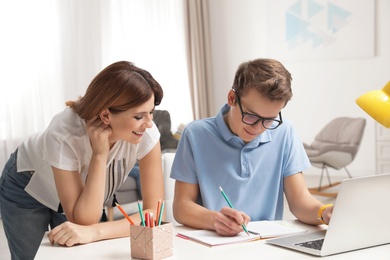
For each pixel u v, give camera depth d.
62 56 5.03
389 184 1.24
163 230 1.21
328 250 1.20
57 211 1.81
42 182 1.76
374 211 1.24
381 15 5.91
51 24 4.93
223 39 6.93
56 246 1.36
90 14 5.29
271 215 1.73
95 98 1.42
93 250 1.31
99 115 1.46
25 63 4.69
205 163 1.71
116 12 5.67
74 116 1.53
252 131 1.54
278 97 1.45
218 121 1.72
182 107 6.57
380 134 5.83
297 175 1.73
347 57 6.11
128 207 4.05
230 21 6.88
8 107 4.56
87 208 1.47
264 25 6.65
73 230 1.36
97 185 1.49
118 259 1.23
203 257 1.22
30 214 1.86
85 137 1.53
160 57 6.24
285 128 1.75
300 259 1.19
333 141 5.36
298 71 6.42
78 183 1.53
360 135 5.11
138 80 1.39
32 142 1.79
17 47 4.62
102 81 1.41
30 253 1.88
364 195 1.21
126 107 1.40
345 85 6.15
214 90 7.03
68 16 5.07
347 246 1.23
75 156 1.53
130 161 1.66
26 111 4.70
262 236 1.40
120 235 1.44
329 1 6.16
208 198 1.69
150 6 6.10
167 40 6.34
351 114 6.14
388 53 5.90
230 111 1.68
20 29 4.65
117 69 1.41
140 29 5.98
